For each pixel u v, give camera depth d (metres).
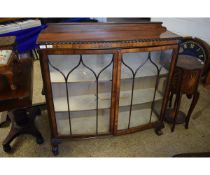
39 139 1.52
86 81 1.23
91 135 1.42
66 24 1.29
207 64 2.12
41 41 1.02
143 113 1.61
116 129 1.43
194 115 1.86
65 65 1.19
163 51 1.26
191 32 2.29
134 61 1.27
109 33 1.20
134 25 1.33
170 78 1.34
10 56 1.21
